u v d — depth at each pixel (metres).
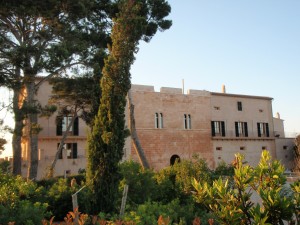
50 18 22.89
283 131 59.78
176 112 43.16
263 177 5.73
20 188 12.40
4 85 21.88
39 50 21.98
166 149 41.41
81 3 22.64
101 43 26.03
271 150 50.75
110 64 12.34
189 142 43.44
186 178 12.88
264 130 51.00
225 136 46.75
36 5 21.45
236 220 5.20
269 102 52.53
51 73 23.66
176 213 8.38
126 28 13.01
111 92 12.11
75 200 7.38
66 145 36.56
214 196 5.79
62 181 14.97
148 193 12.31
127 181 12.11
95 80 23.44
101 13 26.81
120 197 11.77
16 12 21.75
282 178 5.57
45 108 23.36
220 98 47.66
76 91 27.17
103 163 11.59
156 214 8.07
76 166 36.28
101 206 11.25
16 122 23.06
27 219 7.99
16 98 23.66
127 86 12.44
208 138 45.19
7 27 24.19
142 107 40.59
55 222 11.64
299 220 5.29
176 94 43.56
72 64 25.52
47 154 35.19
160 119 41.84
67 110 31.59
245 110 49.66
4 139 26.31
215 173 14.14
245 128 49.09
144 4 24.86
